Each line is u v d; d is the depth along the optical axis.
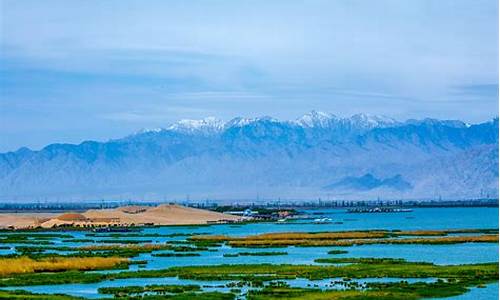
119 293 98.19
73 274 117.31
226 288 103.12
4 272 117.69
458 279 109.56
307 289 100.31
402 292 98.12
